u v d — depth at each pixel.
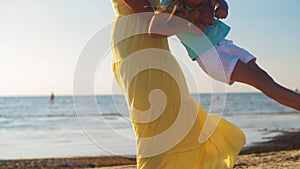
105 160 8.80
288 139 13.04
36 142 15.55
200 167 3.32
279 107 42.41
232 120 25.67
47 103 59.59
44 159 9.23
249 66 3.31
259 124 22.14
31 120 30.95
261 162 6.47
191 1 3.24
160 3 3.39
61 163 8.64
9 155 11.71
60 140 15.95
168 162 3.20
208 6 3.31
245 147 10.48
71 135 18.17
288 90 3.30
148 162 3.21
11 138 17.61
